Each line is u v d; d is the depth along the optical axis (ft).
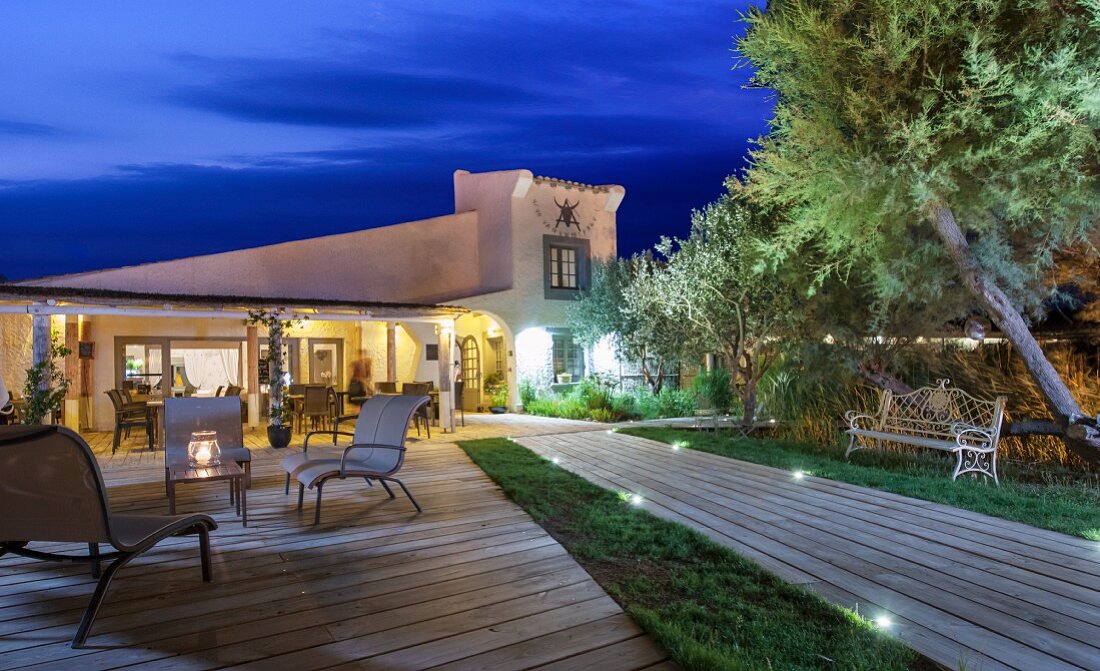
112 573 10.79
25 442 9.68
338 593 12.55
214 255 49.70
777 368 39.45
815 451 29.50
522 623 11.02
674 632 10.09
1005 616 11.00
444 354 43.19
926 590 12.25
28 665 9.62
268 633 10.71
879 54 21.50
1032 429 23.45
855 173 21.94
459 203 63.57
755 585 12.46
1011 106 21.33
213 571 13.94
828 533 16.29
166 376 47.52
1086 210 21.62
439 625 10.96
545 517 18.24
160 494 22.85
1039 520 16.94
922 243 25.49
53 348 33.45
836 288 30.96
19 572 14.01
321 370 53.57
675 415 52.39
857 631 10.34
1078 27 20.77
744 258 34.37
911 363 32.89
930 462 25.55
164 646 10.26
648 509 19.08
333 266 54.24
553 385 58.18
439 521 18.16
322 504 20.53
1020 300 25.17
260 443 38.24
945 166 20.81
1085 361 30.09
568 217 60.49
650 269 55.36
